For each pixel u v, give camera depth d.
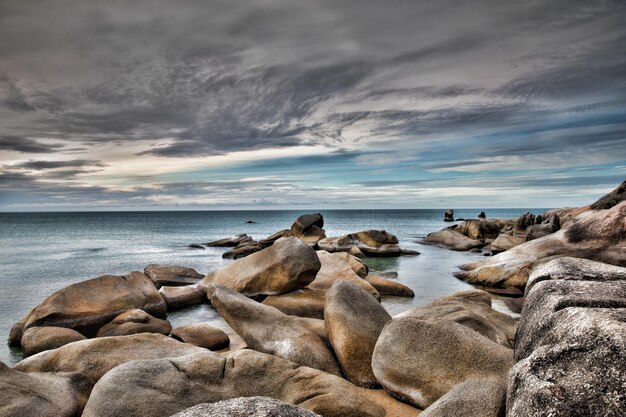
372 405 7.03
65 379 7.50
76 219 141.12
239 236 46.72
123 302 14.16
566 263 5.84
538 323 4.54
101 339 8.99
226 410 3.21
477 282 21.38
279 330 9.72
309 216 43.53
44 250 40.00
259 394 6.94
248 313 10.32
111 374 6.51
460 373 7.02
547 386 3.40
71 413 6.84
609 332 3.43
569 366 3.51
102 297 13.96
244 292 16.31
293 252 16.38
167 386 6.53
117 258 33.81
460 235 44.44
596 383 3.21
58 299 13.20
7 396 6.55
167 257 34.78
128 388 6.29
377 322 9.44
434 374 7.18
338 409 6.74
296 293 15.99
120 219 141.62
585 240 18.34
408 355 7.55
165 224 103.12
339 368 8.79
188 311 16.28
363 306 9.80
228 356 7.50
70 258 33.56
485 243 42.28
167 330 12.64
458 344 7.27
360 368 8.37
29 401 6.61
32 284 21.84
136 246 44.72
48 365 8.45
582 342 3.58
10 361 10.98
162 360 7.05
